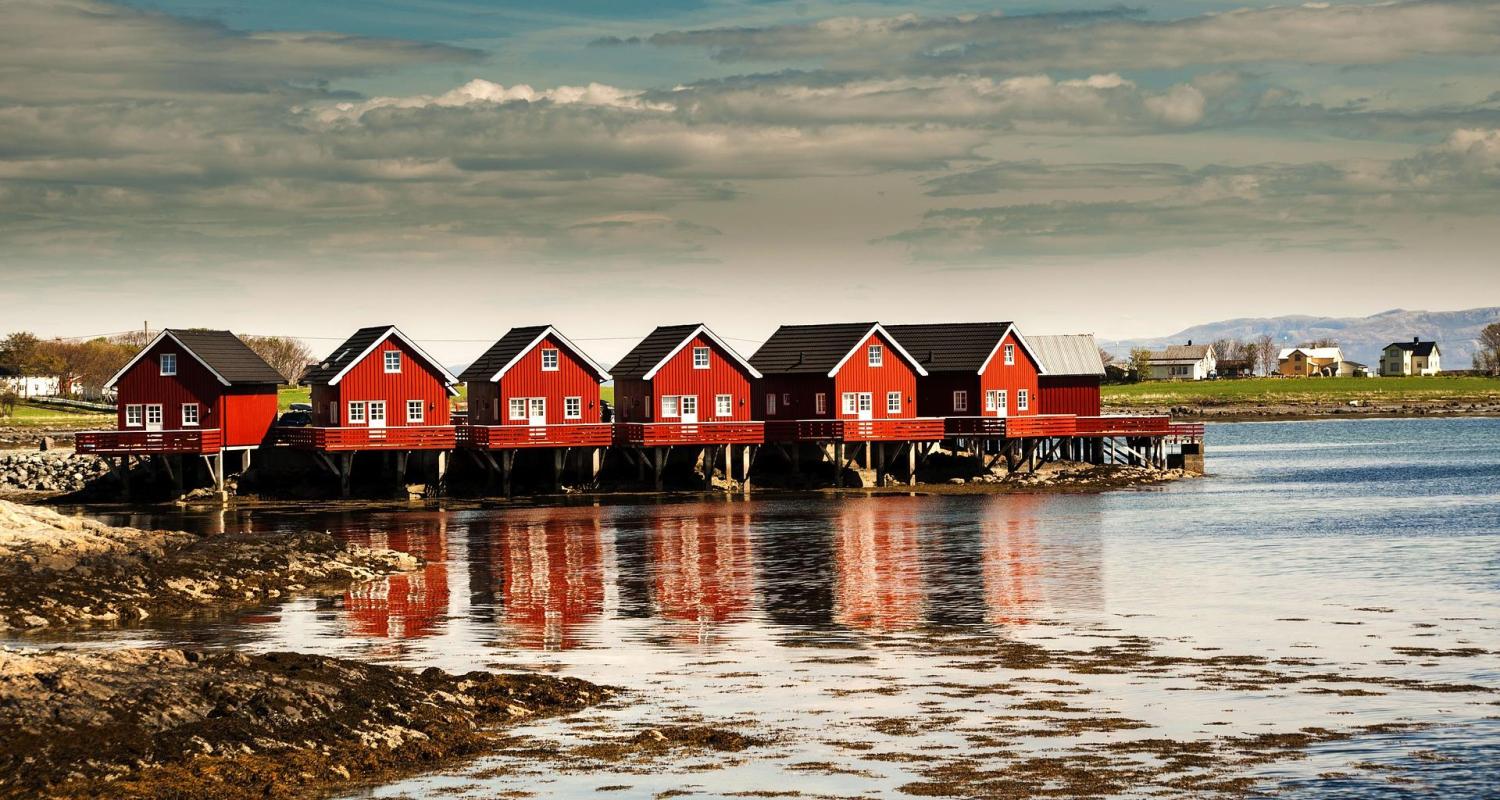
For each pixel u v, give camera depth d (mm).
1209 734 24312
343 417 69750
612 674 29344
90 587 38000
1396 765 22469
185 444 68812
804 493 73500
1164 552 49531
